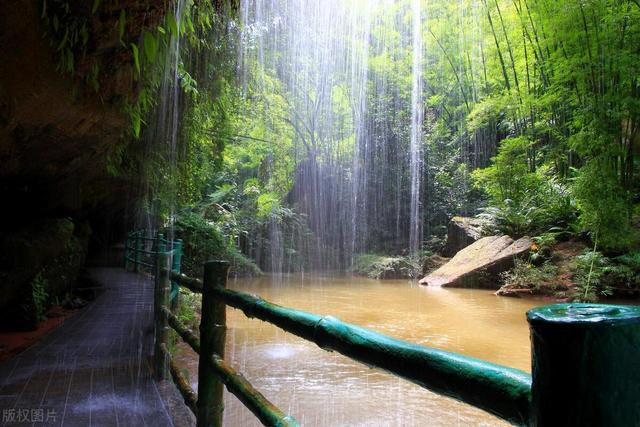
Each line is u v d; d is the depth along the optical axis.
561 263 10.26
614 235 8.95
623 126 9.93
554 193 11.64
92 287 6.71
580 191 9.44
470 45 17.59
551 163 12.57
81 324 4.43
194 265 14.00
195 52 6.15
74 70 2.76
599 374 0.41
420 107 20.64
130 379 2.89
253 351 5.18
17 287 4.17
